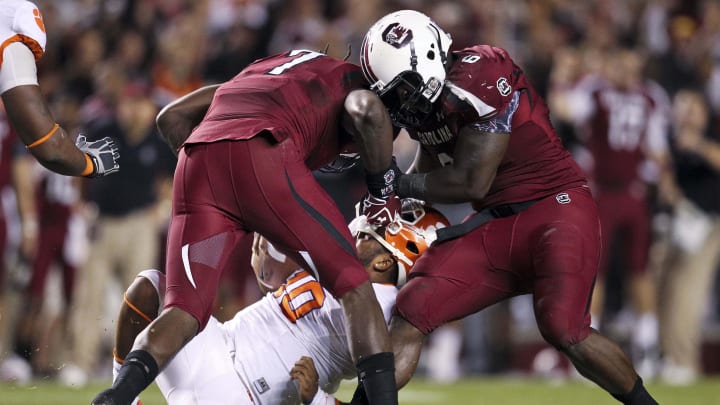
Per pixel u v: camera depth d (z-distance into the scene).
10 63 13.22
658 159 28.44
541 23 34.56
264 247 14.80
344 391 24.28
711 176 28.52
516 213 15.36
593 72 29.20
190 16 33.88
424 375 29.30
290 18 34.31
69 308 27.77
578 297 14.66
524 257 15.16
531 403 21.94
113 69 27.91
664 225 28.91
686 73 31.48
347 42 32.59
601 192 28.00
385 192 14.43
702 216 28.58
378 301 13.97
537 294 14.84
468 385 25.77
